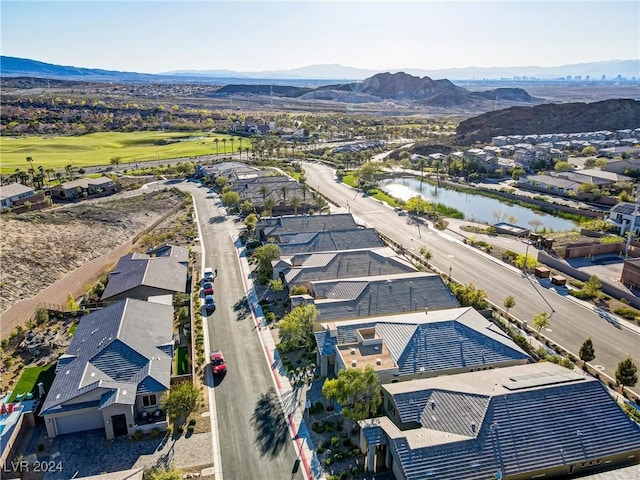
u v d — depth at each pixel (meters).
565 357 53.88
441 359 46.94
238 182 130.12
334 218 93.31
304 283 66.94
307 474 37.72
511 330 58.72
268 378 49.91
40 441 41.16
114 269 73.56
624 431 37.41
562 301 68.25
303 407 45.53
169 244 88.69
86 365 44.81
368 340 48.94
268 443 40.94
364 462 38.75
